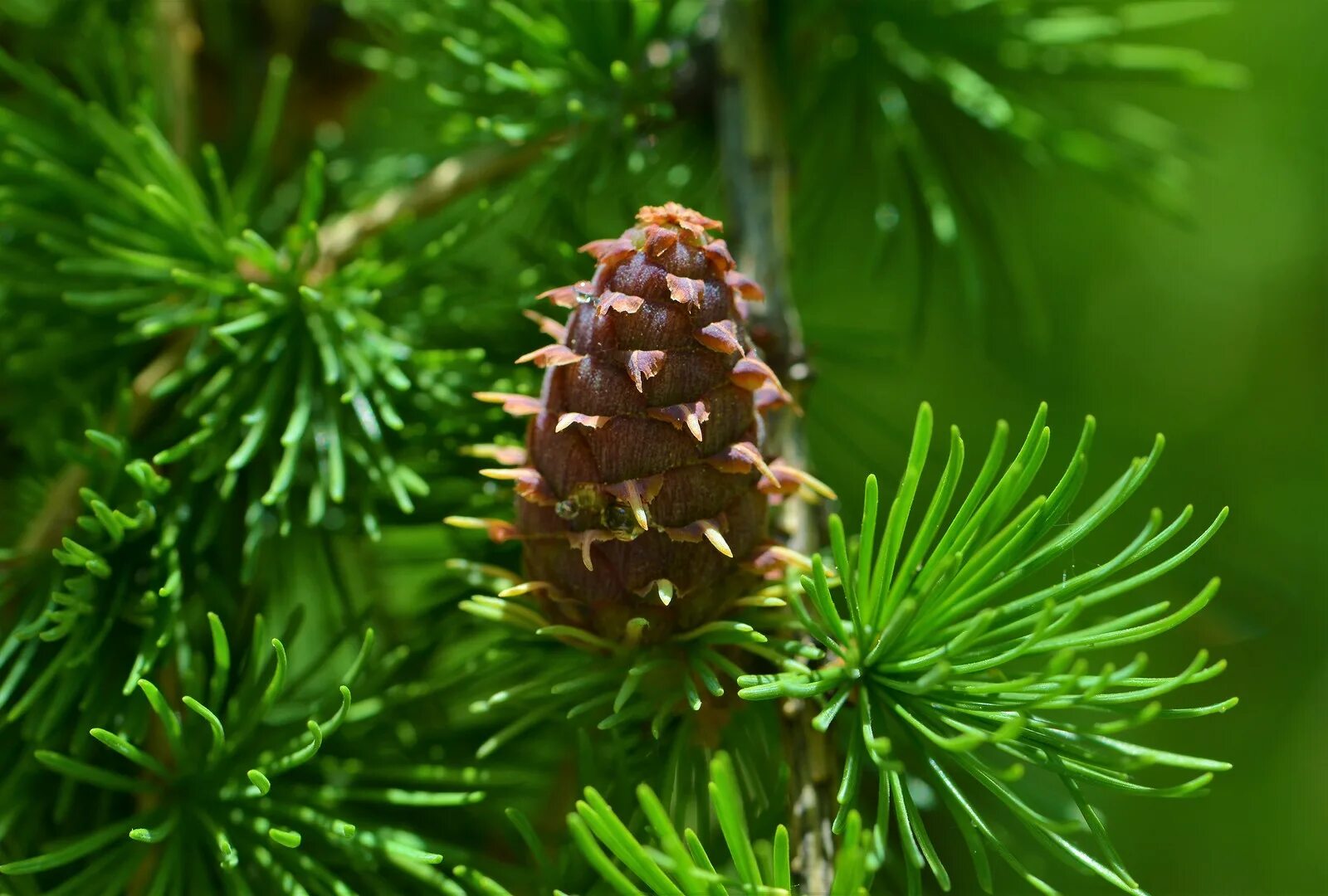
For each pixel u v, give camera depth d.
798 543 0.28
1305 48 0.51
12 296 0.30
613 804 0.27
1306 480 0.52
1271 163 0.53
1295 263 0.54
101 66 0.32
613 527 0.27
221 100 0.33
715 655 0.27
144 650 0.27
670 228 0.27
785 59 0.32
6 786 0.27
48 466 0.30
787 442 0.28
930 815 0.31
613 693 0.27
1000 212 0.34
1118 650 0.47
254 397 0.29
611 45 0.31
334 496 0.28
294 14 0.33
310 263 0.29
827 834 0.27
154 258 0.29
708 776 0.28
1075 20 0.32
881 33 0.32
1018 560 0.27
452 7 0.31
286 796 0.28
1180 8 0.32
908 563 0.26
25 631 0.27
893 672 0.27
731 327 0.27
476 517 0.29
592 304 0.27
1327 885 0.49
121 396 0.29
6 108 0.32
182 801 0.27
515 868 0.28
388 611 0.31
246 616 0.29
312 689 0.31
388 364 0.29
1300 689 0.49
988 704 0.26
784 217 0.30
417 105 0.37
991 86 0.32
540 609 0.27
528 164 0.31
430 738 0.29
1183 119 0.52
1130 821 0.50
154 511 0.28
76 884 0.27
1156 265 0.54
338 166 0.33
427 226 0.33
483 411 0.29
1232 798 0.50
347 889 0.27
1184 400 0.53
